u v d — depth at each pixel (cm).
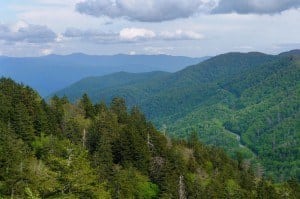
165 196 10706
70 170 4056
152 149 13088
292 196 13888
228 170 14950
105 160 10950
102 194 4422
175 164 12662
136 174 11444
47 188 3966
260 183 13562
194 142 16450
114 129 13262
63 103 15650
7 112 11356
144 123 15512
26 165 7062
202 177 13625
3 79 14300
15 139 9906
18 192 6259
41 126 12025
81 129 13212
